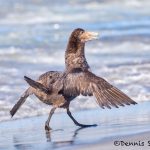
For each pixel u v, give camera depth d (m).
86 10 38.47
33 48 25.89
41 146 11.96
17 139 12.89
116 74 20.31
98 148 11.07
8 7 36.91
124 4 41.31
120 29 31.08
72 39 13.79
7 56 24.14
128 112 15.20
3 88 18.55
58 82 13.34
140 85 18.64
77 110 16.14
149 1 42.41
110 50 26.02
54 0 39.84
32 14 35.88
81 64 13.69
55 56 24.45
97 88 12.16
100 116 14.98
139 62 22.36
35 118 15.43
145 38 28.05
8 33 29.58
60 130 13.52
